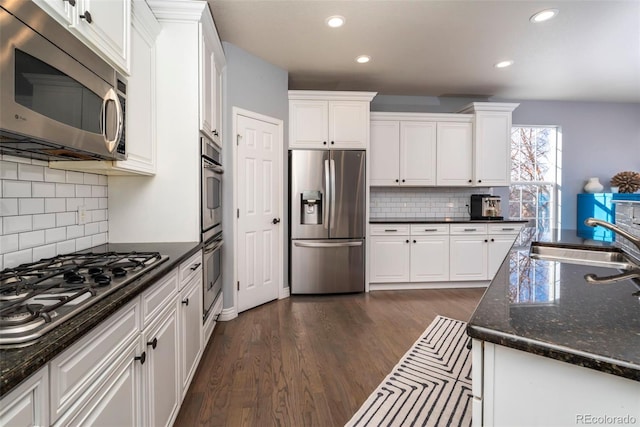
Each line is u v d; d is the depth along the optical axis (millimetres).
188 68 2180
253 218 3303
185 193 2184
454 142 4305
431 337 2629
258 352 2357
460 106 4793
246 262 3234
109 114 1417
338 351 2381
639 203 2949
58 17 1102
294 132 3764
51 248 1546
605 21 2730
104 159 1515
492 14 2621
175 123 2174
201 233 2199
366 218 3900
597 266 1349
